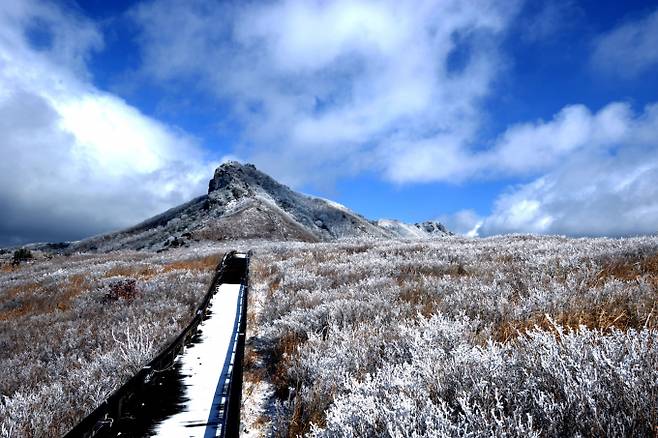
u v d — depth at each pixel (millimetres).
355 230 145125
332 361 5426
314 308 9023
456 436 2770
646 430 2494
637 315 4984
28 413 5652
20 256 52125
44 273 32750
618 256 10688
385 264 15352
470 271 12383
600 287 6945
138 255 46125
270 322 9852
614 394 2779
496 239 29328
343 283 12578
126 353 7965
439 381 3678
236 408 4152
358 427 3199
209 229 86938
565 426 2691
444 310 7266
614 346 3350
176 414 5391
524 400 3074
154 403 5734
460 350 4000
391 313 7617
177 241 78750
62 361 9016
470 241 29062
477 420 2805
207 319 11578
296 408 4621
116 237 133875
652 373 2803
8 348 11250
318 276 14461
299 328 7883
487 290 8086
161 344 8867
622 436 2408
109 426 4762
